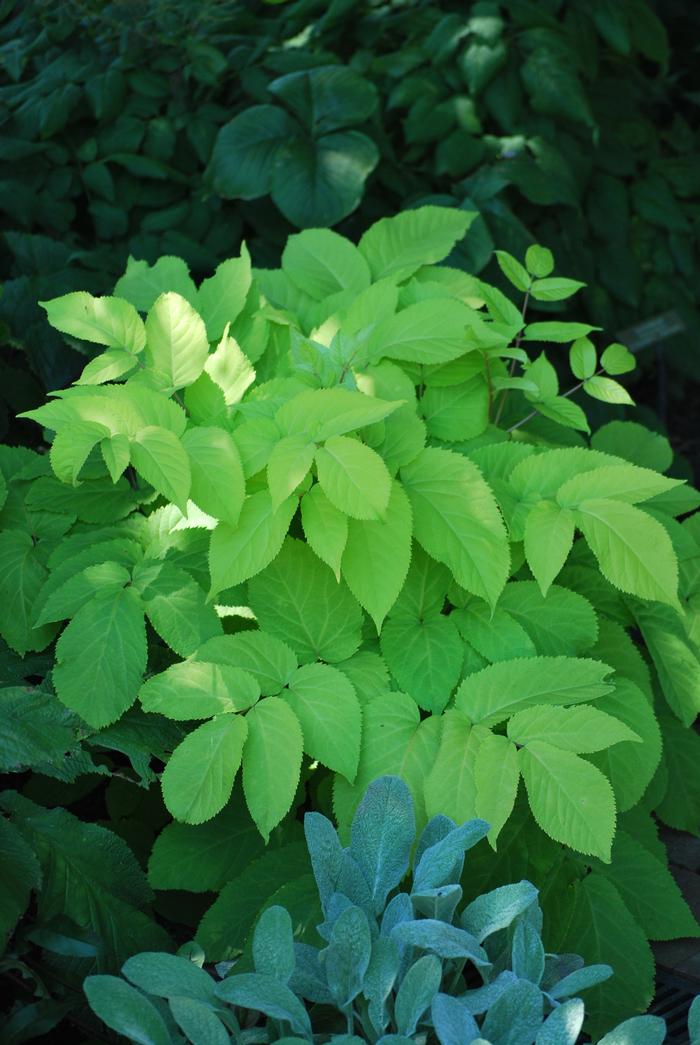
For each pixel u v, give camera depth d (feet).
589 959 7.41
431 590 7.80
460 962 7.04
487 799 7.18
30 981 7.29
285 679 7.49
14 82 10.25
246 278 8.32
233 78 10.19
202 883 7.56
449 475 7.63
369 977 6.75
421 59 10.27
